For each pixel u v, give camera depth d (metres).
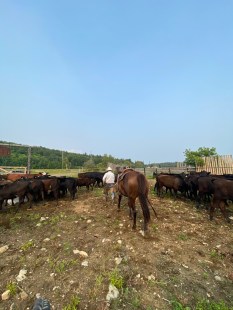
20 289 4.06
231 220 7.81
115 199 11.12
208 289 4.02
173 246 5.57
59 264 4.82
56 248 5.56
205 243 5.80
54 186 10.82
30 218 8.14
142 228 6.71
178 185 11.21
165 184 11.82
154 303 3.67
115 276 4.29
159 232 6.43
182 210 8.91
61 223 7.42
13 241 6.14
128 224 7.09
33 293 3.98
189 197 11.56
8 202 11.11
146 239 5.91
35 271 4.62
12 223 7.64
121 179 7.03
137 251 5.28
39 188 10.37
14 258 5.15
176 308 3.52
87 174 17.88
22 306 3.70
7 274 4.57
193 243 5.78
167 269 4.57
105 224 7.18
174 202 10.43
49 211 9.04
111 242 5.78
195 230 6.67
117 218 7.75
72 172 37.19
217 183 7.64
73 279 4.30
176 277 4.32
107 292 3.91
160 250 5.34
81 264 4.80
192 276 4.37
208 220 7.72
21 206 10.09
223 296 3.86
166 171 27.41
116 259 4.92
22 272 4.56
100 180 17.80
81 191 14.87
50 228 7.01
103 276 4.37
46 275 4.47
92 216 8.11
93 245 5.67
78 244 5.77
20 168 22.00
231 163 21.45
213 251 5.37
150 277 4.30
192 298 3.78
